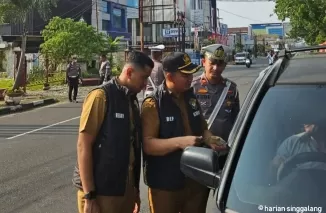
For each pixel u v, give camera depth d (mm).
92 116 3449
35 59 31203
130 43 59562
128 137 3527
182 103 3895
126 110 3520
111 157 3457
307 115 2879
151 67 3564
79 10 53688
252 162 2777
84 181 3434
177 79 3764
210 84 4617
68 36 31859
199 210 4133
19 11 22203
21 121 15305
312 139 2807
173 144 3686
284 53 3594
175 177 3816
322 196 2570
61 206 6449
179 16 47969
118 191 3504
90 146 3455
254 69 47438
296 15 27797
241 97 17734
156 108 3801
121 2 61875
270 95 3037
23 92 21547
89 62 34219
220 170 2914
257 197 2627
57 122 14766
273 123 2898
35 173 8211
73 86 21016
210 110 4570
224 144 3848
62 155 9633
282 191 2625
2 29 46562
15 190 7207
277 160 2758
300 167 2715
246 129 2934
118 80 3566
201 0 79625
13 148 10562
